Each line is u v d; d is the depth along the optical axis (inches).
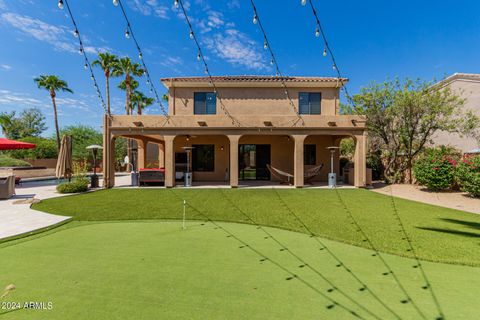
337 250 170.1
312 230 219.3
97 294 109.9
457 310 99.3
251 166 661.9
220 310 98.2
